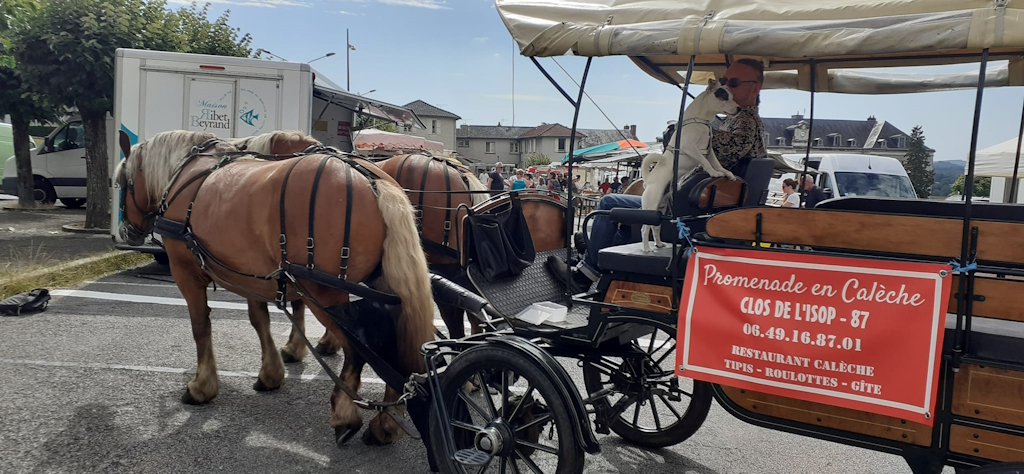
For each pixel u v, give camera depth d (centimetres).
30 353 531
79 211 1597
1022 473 226
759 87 385
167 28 1241
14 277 770
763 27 264
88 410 427
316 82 1048
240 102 852
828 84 439
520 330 350
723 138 371
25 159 1573
